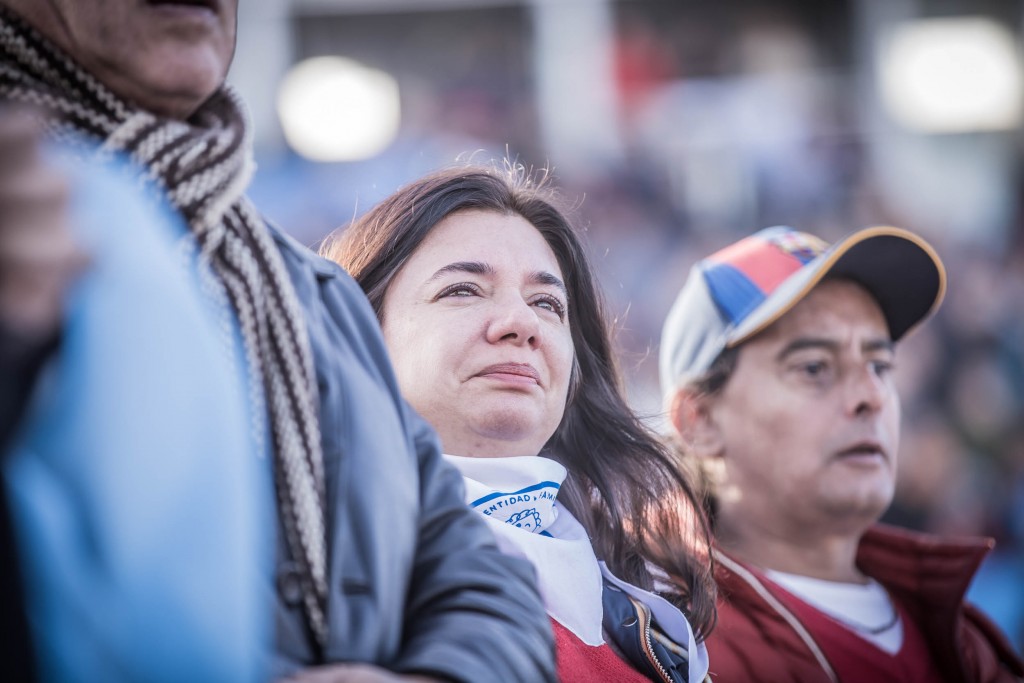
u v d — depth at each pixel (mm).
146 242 1886
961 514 13555
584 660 3598
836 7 22203
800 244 5762
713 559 4914
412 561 2453
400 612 2369
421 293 3914
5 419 1698
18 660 1689
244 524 1848
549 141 21406
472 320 3820
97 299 1767
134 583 1688
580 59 21891
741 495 5488
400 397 2664
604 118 21625
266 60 21031
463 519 2574
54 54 2340
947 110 22203
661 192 20906
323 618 2285
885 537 5781
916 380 15602
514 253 4012
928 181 22062
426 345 3814
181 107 2432
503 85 21750
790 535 5457
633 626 3879
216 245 2311
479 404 3744
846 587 5461
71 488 1684
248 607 1843
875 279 5566
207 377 1835
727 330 5500
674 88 21906
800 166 21609
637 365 6090
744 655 5047
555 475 3898
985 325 16922
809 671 5055
